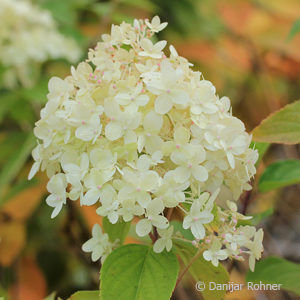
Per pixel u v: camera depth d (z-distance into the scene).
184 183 0.54
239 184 0.57
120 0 1.02
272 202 1.16
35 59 0.98
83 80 0.57
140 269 0.55
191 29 1.23
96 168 0.54
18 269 0.97
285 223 1.25
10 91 0.98
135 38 0.58
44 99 0.87
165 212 0.65
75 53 1.02
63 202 0.55
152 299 0.54
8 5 0.96
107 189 0.53
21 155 0.80
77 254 0.95
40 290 0.96
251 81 1.29
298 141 0.61
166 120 0.56
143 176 0.53
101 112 0.55
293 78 1.22
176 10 1.21
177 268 0.55
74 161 0.55
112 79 0.56
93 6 1.09
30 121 1.00
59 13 1.08
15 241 0.94
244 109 1.33
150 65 0.57
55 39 0.99
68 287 1.04
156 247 0.55
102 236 0.59
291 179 0.65
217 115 0.56
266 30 1.12
